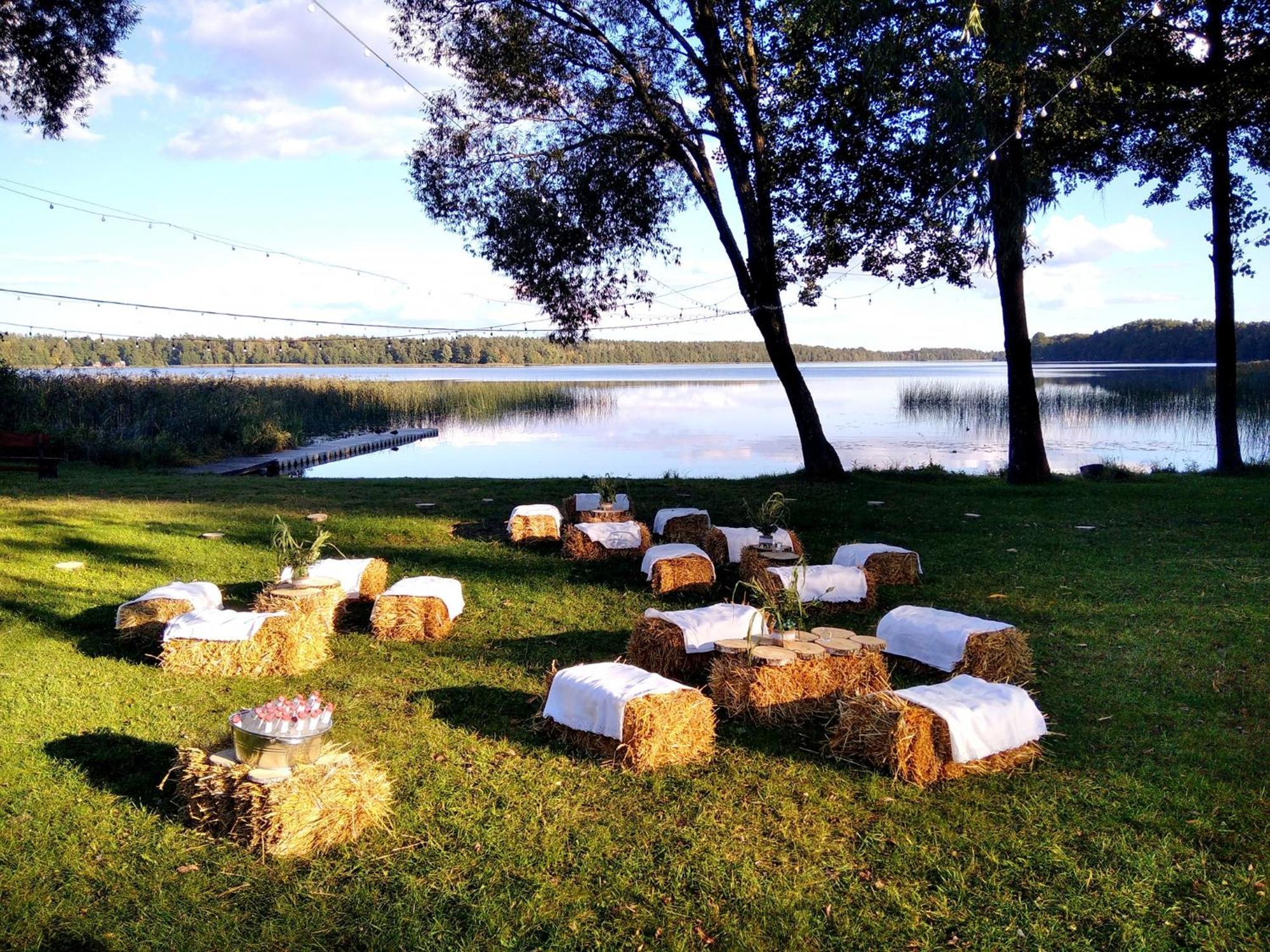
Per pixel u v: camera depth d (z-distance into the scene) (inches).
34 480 693.3
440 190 704.4
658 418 1774.1
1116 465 845.8
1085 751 243.1
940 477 770.2
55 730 254.5
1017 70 506.6
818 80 623.5
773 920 170.1
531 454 1186.0
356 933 165.6
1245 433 1306.6
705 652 300.0
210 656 304.3
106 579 419.8
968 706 229.8
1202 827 200.4
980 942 163.2
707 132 710.5
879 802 214.7
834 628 335.6
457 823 203.9
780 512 524.4
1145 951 159.3
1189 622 353.7
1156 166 780.6
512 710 275.9
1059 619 366.9
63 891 177.8
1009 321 734.5
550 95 693.3
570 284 732.7
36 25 575.2
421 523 557.9
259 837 190.9
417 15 665.6
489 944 162.6
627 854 192.7
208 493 650.8
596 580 442.9
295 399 1488.7
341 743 235.6
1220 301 802.2
